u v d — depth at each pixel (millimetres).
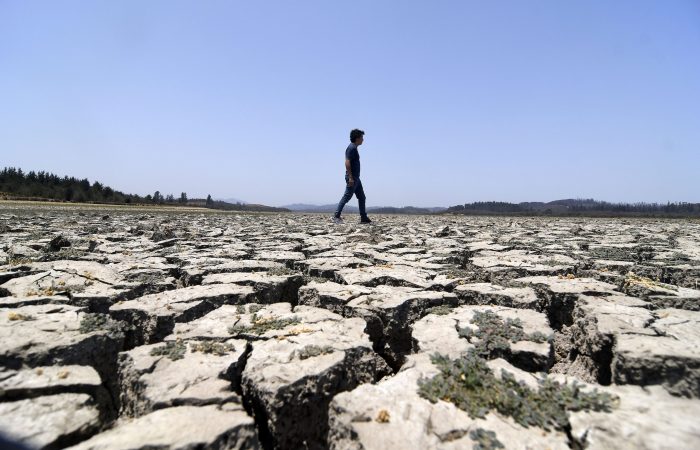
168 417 2590
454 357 3523
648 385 3078
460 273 6953
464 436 2410
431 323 4383
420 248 10391
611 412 2633
